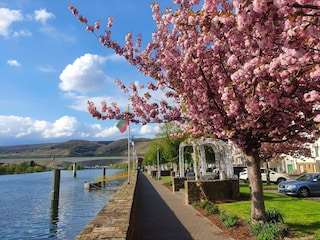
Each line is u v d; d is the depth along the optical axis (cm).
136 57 923
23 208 3284
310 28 402
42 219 2600
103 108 895
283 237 707
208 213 1127
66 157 10981
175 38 844
